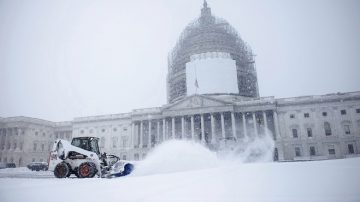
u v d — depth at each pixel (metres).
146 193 7.07
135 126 91.62
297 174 10.13
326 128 77.62
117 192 7.37
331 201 5.05
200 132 85.81
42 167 56.00
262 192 6.38
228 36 103.00
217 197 6.02
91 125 99.88
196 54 97.25
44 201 6.20
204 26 103.94
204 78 92.38
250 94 96.75
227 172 13.41
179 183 9.17
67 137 105.06
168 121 87.25
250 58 106.50
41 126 100.50
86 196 6.79
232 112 77.81
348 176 8.60
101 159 18.34
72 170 16.56
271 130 81.31
